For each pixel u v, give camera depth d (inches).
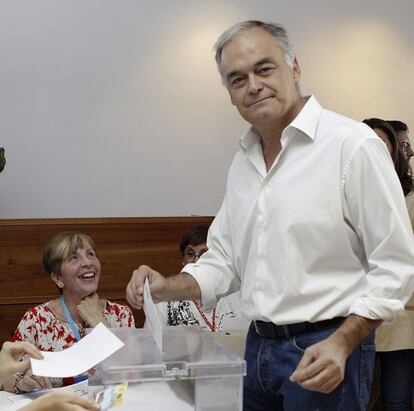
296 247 55.2
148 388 48.9
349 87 165.8
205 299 65.7
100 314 93.5
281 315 56.0
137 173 152.3
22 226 115.7
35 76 145.8
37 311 94.8
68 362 51.4
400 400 100.3
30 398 69.3
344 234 54.4
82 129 148.8
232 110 157.9
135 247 120.7
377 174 52.3
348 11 165.5
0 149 124.6
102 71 149.9
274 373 57.4
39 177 146.3
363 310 49.9
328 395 54.0
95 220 118.4
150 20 152.8
